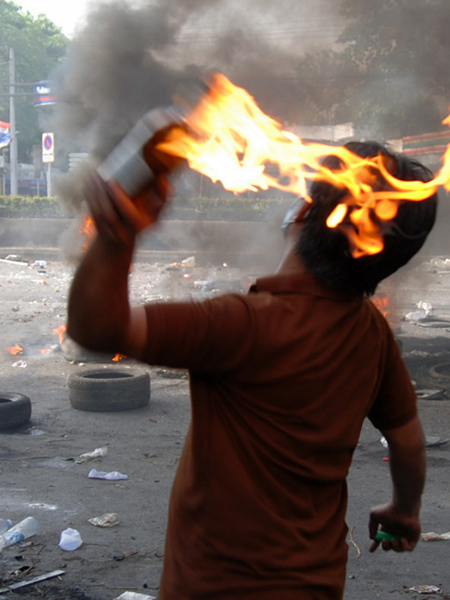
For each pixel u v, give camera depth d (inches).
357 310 60.2
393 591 142.7
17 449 233.8
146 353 51.7
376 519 73.3
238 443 56.2
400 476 69.6
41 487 199.2
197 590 55.9
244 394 56.1
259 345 55.0
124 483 203.6
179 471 60.2
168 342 52.0
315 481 57.6
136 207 46.3
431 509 187.0
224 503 55.9
